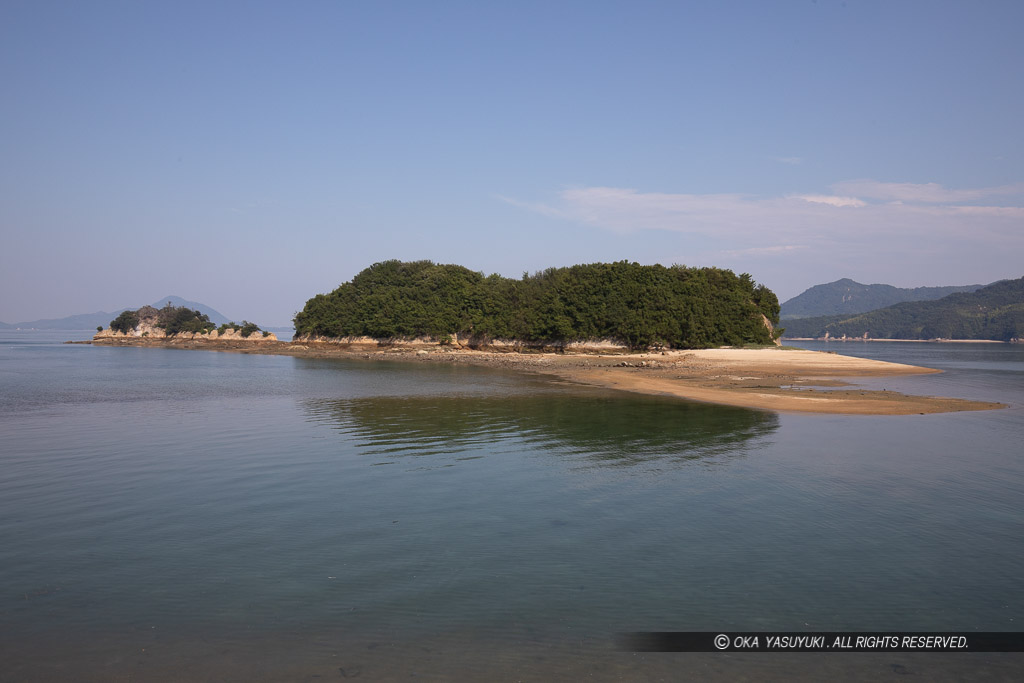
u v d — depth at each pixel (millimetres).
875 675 8242
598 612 9820
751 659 8555
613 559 11977
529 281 128500
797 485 17391
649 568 11547
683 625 9430
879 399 38812
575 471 19094
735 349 96750
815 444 23438
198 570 11391
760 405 35875
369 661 8359
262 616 9617
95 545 12664
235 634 9070
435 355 106750
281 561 11820
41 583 10812
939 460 20609
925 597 10453
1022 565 11805
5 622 9398
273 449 22531
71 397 41219
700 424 28484
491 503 15648
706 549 12516
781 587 10797
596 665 8336
